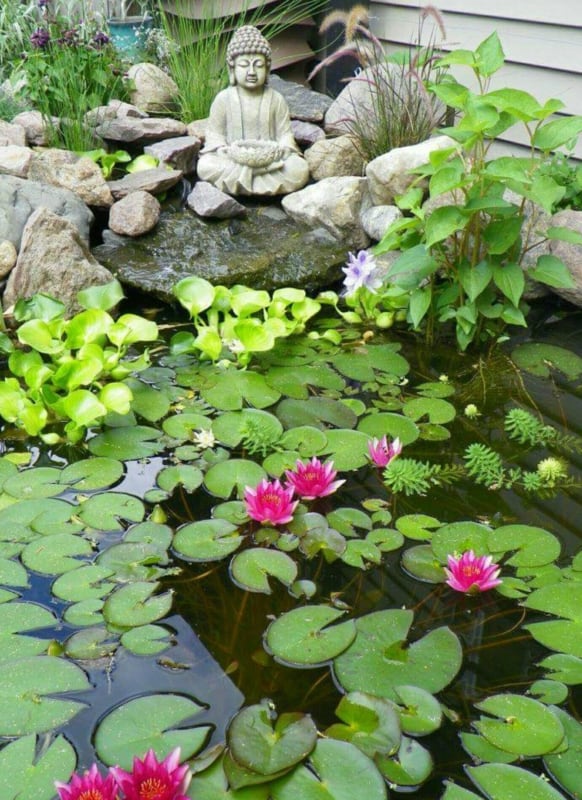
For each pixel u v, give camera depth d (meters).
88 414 2.18
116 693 1.46
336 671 1.50
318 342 2.81
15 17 4.39
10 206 2.99
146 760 1.22
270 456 2.16
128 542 1.84
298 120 4.08
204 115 4.09
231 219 3.38
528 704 1.43
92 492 2.03
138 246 3.22
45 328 2.48
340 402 2.43
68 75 3.84
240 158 3.46
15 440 2.27
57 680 1.48
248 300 2.76
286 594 1.71
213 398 2.43
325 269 3.18
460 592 1.71
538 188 2.43
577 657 1.54
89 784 1.19
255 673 1.50
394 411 2.39
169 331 2.89
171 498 2.01
